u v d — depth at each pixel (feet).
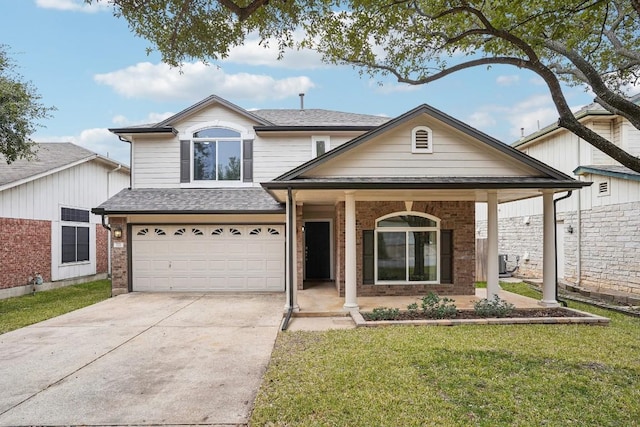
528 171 32.58
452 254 39.01
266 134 47.03
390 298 37.17
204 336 24.89
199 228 43.55
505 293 40.09
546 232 32.71
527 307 31.96
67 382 17.62
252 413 14.44
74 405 15.37
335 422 13.65
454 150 32.76
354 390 16.16
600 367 18.76
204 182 47.09
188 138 47.03
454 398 15.40
